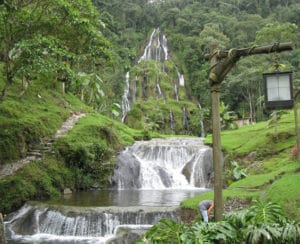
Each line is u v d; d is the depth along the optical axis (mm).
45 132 21812
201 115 51125
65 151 20906
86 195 18953
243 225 5855
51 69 15281
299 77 49219
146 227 12805
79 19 16344
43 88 29391
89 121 26688
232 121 39750
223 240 5570
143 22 84250
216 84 5691
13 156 18656
